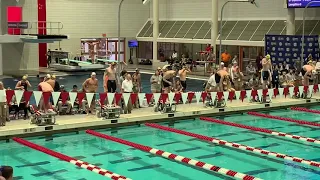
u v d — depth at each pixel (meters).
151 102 17.48
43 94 13.77
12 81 26.08
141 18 37.22
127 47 36.78
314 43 24.00
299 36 23.83
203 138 13.70
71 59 33.84
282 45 24.56
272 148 12.73
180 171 10.62
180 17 35.06
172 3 35.53
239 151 12.40
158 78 17.23
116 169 10.83
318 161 11.45
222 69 17.92
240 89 19.28
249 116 17.36
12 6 30.08
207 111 16.92
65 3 33.69
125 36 36.53
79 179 10.00
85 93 14.47
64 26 33.81
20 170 10.66
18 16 29.67
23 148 12.58
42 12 32.69
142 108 17.17
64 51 32.22
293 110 18.55
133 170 10.74
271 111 18.28
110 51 35.66
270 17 29.59
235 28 30.98
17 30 29.66
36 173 10.44
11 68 31.19
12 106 14.51
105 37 35.66
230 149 12.61
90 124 14.65
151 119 15.83
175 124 15.90
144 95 15.34
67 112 15.73
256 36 29.16
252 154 12.09
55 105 14.45
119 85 17.22
